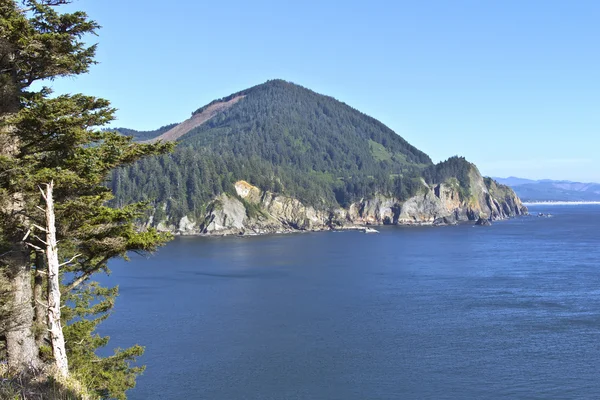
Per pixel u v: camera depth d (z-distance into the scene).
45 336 18.27
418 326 55.56
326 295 72.38
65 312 24.58
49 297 14.98
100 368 24.44
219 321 57.75
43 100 15.53
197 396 38.28
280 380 41.09
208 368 43.47
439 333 52.88
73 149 16.91
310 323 57.06
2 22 14.82
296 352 47.41
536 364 43.94
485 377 41.34
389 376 41.78
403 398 37.94
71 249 20.34
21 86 16.91
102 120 17.78
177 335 52.38
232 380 41.03
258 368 43.53
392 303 66.75
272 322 57.47
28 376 15.24
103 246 18.72
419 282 82.56
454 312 61.47
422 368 43.41
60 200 17.36
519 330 53.56
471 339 50.72
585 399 37.47
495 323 56.28
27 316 16.56
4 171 14.83
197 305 65.75
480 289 75.56
